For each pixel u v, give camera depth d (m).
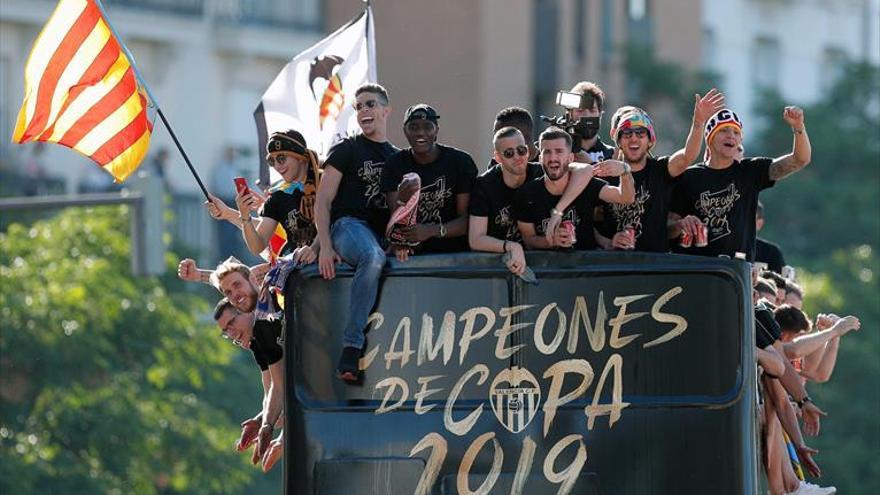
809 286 83.06
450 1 55.72
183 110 89.94
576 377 24.48
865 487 75.94
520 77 62.44
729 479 24.16
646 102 93.88
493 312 24.67
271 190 28.19
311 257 25.34
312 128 33.91
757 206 27.62
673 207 26.72
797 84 121.50
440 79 55.31
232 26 90.31
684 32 99.50
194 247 83.06
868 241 95.50
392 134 54.12
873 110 104.75
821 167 99.62
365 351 24.72
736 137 26.33
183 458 64.62
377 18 54.72
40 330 62.59
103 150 30.12
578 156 27.22
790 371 28.12
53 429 62.81
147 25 88.44
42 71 30.06
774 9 119.19
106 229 66.56
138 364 66.06
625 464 24.27
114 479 62.97
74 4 29.92
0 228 75.25
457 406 24.52
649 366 24.42
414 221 25.30
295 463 24.69
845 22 125.75
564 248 25.17
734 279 24.45
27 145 84.25
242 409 72.75
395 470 24.48
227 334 28.17
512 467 24.36
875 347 79.31
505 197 25.59
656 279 24.55
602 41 91.19
